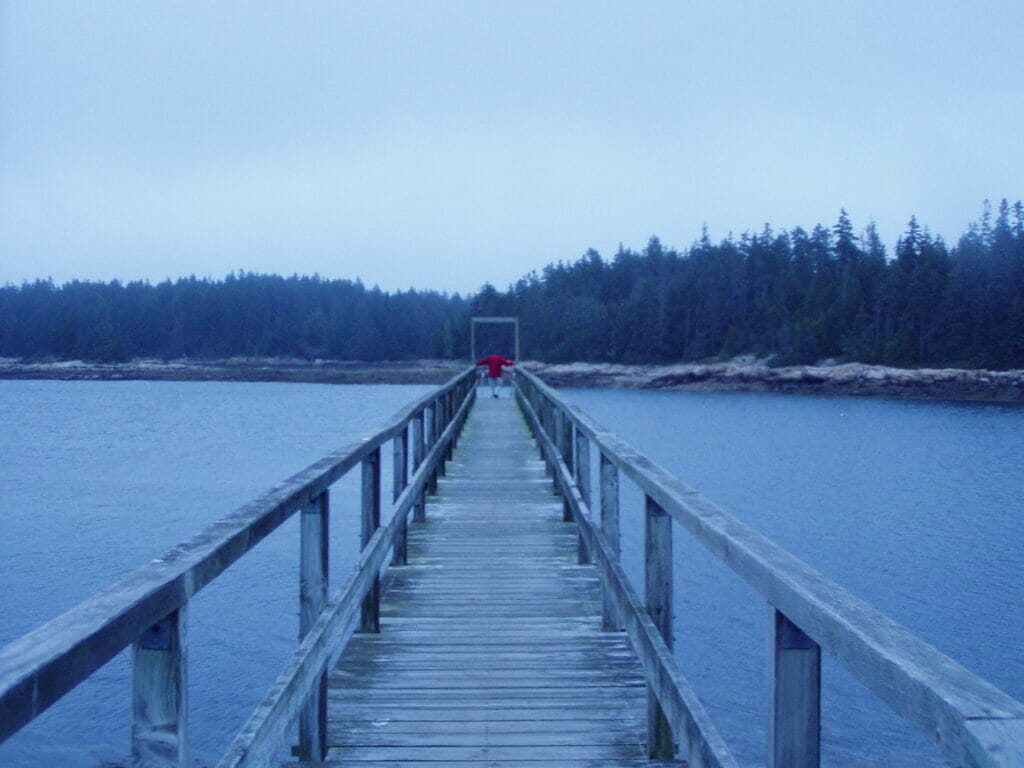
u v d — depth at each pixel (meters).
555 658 4.88
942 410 51.97
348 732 3.94
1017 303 61.94
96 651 1.51
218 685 8.42
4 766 6.63
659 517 3.24
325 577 3.46
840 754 7.27
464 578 6.57
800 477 25.08
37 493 20.50
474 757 3.71
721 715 8.23
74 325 104.62
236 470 24.56
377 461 5.02
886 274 74.75
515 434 16.30
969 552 15.53
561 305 91.50
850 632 1.42
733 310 83.88
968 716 1.09
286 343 105.50
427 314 108.75
